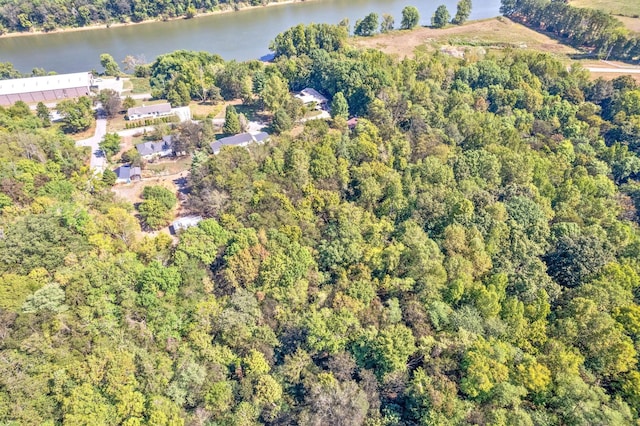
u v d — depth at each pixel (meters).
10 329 78.62
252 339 90.75
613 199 142.12
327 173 131.62
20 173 117.44
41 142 136.00
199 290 97.81
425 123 161.25
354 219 116.56
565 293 102.38
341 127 170.00
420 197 121.50
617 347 85.25
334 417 77.31
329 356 89.81
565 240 109.94
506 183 137.75
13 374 72.19
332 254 106.12
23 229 97.50
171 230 123.25
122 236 109.50
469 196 123.75
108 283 91.44
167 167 151.12
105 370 76.50
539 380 79.44
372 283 100.94
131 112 178.88
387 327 87.94
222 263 105.94
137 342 85.25
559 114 187.12
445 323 91.94
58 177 124.81
